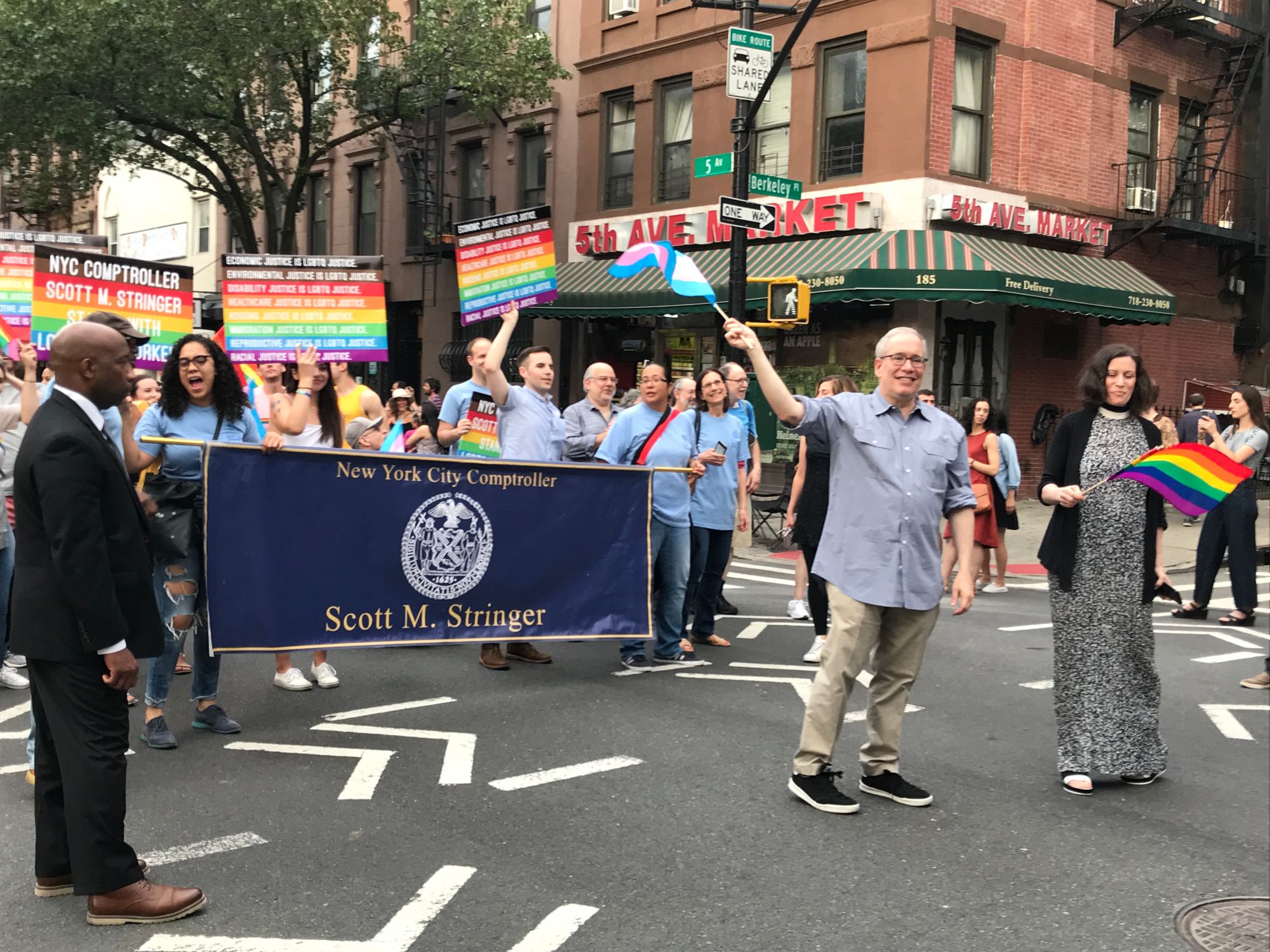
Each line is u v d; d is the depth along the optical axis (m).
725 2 12.59
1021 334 18.50
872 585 4.65
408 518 6.23
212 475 5.60
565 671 7.21
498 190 23.83
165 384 5.66
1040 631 8.92
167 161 31.88
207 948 3.44
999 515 11.19
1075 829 4.59
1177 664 7.80
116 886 3.57
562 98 22.45
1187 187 20.28
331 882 3.93
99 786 3.54
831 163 18.30
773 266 17.75
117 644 3.48
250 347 7.01
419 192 24.55
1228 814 4.80
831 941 3.56
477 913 3.71
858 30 17.73
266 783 4.96
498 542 6.56
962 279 16.00
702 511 7.76
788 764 5.33
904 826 4.58
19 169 21.80
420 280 25.55
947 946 3.54
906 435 4.72
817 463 7.16
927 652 8.03
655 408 7.37
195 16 18.45
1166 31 20.27
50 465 3.42
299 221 29.12
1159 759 5.15
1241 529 9.41
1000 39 17.80
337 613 6.05
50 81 18.64
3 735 5.74
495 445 7.23
